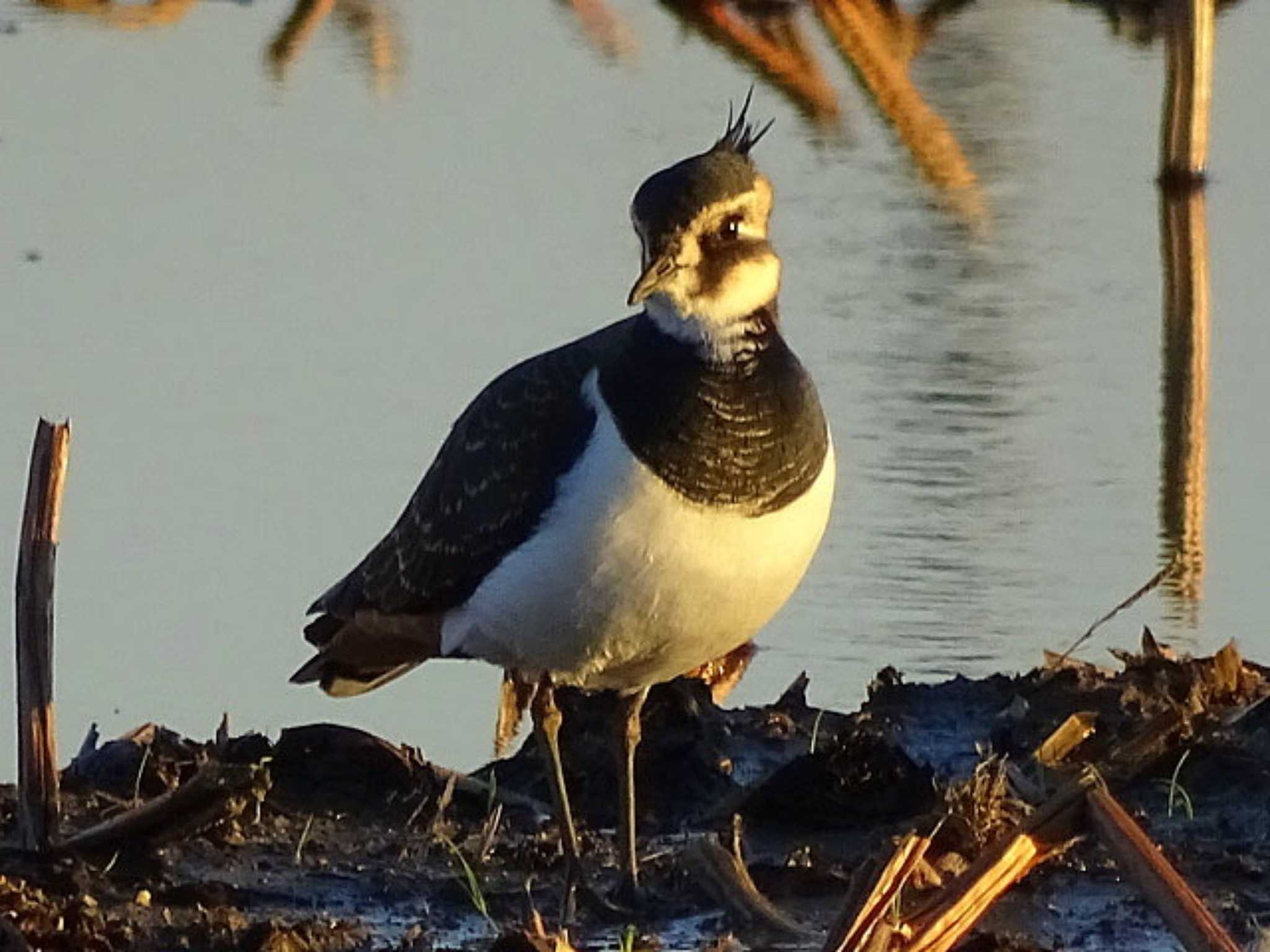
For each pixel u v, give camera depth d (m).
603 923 11.86
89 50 28.45
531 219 23.00
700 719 13.97
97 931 11.43
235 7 30.86
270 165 24.53
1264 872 12.24
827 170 25.81
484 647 12.16
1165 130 25.38
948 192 24.98
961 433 18.88
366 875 12.46
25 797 12.30
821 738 14.05
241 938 11.46
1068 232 23.83
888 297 21.69
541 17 30.86
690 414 11.34
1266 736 13.63
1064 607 16.28
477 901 11.91
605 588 11.44
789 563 11.61
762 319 11.58
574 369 11.79
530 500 11.62
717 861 11.98
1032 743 13.88
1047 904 11.88
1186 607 16.34
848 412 19.22
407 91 27.27
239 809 12.75
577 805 13.39
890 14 30.22
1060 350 20.62
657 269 11.38
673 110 27.00
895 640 15.88
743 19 30.36
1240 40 29.83
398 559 12.41
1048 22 31.02
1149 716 13.84
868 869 9.98
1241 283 22.48
